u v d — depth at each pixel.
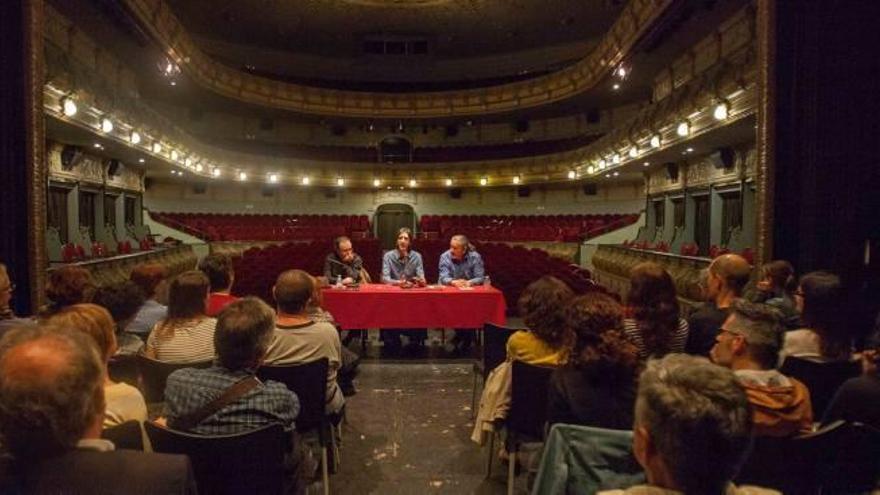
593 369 2.28
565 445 1.90
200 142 16.81
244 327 2.24
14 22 4.59
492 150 23.64
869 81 4.45
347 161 23.53
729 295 3.32
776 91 4.62
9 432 1.29
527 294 3.21
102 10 9.90
